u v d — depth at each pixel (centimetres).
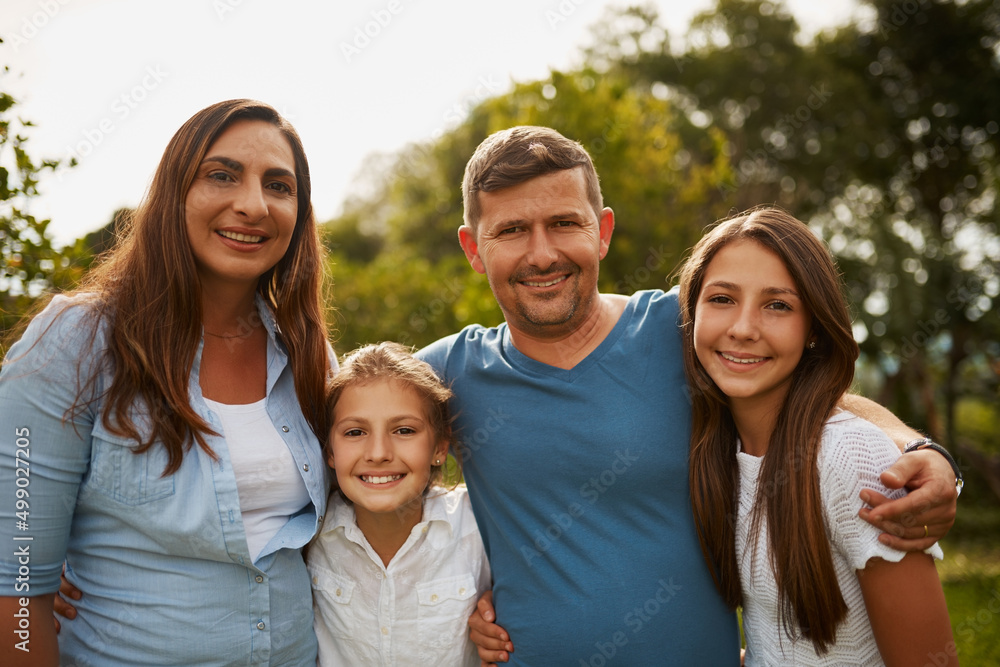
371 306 1002
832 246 1515
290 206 206
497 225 216
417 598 226
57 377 179
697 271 213
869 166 1623
